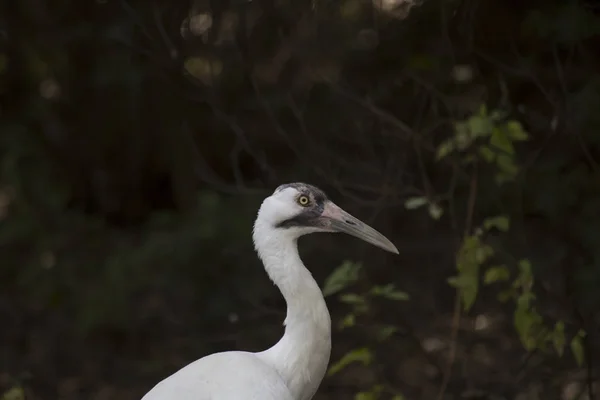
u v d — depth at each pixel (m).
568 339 10.14
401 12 11.98
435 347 11.81
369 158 12.02
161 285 12.78
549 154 11.49
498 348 11.27
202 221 12.81
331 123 12.56
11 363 12.98
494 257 10.84
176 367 12.51
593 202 11.36
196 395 6.73
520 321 8.82
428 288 12.27
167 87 14.04
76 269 13.76
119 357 13.02
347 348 11.91
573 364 10.35
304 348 7.25
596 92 11.17
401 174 11.23
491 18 11.59
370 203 11.18
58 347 13.20
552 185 11.36
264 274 12.59
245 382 6.76
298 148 13.07
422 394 11.15
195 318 12.69
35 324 13.49
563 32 11.20
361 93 12.30
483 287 11.46
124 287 12.91
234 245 12.59
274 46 13.20
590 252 11.14
